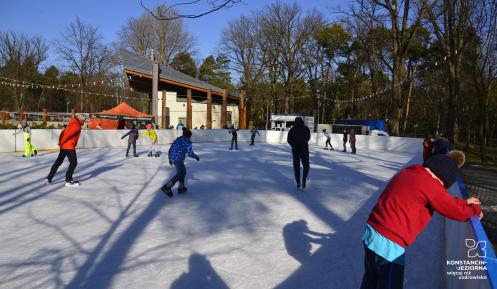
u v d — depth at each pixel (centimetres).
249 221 568
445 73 3431
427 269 403
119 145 1983
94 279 356
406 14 2770
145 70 2741
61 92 5631
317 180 983
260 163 1357
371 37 3534
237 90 5225
